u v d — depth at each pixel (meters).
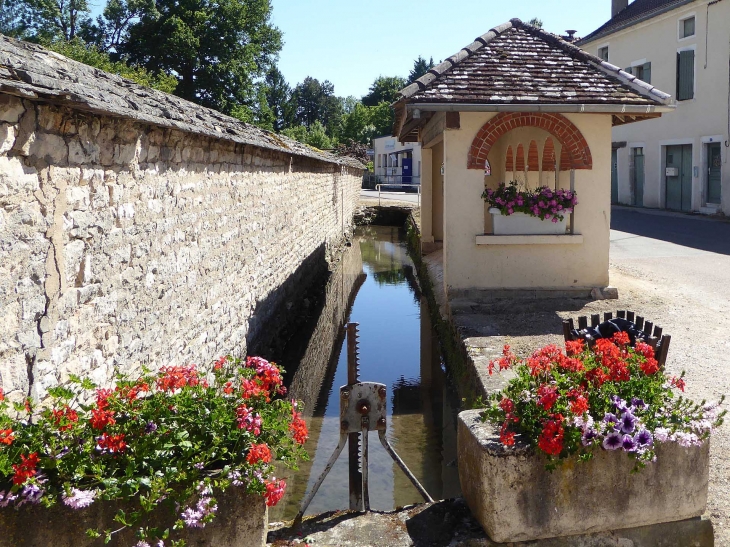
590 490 3.61
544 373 3.88
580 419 3.51
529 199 9.95
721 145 21.64
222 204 7.95
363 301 15.31
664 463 3.68
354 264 20.80
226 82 36.56
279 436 3.49
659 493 3.69
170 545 3.09
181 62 35.53
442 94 9.34
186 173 6.64
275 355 10.12
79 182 4.48
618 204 27.50
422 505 4.07
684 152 23.69
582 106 9.31
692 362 7.28
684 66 23.22
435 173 15.95
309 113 96.75
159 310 5.91
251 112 38.03
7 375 3.68
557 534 3.61
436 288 12.17
